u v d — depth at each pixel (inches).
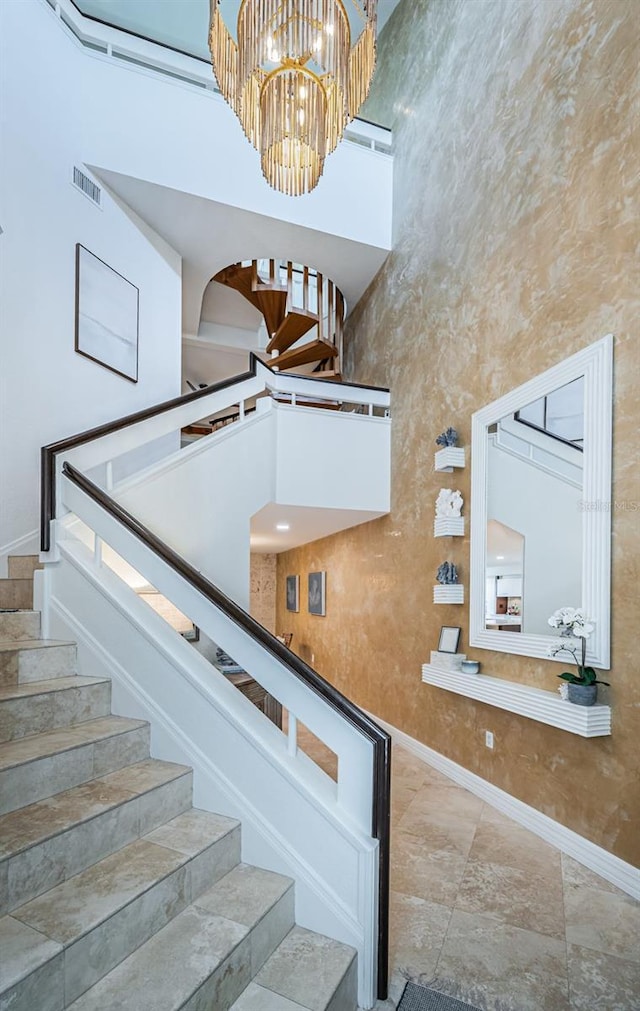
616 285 101.5
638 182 97.3
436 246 171.2
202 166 172.9
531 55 128.6
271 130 113.2
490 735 134.3
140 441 138.3
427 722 164.6
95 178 161.8
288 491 170.4
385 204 204.7
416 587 174.2
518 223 131.0
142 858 64.9
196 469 150.0
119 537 95.0
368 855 67.7
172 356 195.9
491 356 140.1
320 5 103.0
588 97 109.7
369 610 207.6
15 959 47.2
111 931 54.3
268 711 143.7
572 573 110.5
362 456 187.3
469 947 78.4
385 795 69.6
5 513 128.0
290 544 287.3
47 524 98.2
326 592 254.1
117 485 136.2
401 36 206.5
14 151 133.0
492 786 132.2
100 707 86.7
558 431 114.8
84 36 162.1
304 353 228.5
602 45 106.4
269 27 103.4
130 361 173.8
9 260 130.9
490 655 135.8
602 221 105.3
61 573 96.2
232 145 177.6
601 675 101.1
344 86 106.8
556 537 115.1
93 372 158.2
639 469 95.4
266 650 78.8
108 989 51.8
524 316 127.6
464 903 89.6
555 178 118.7
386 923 68.8
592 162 108.0
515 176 132.9
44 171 142.3
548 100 122.0
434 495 165.5
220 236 192.4
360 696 213.3
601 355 102.6
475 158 151.2
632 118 98.9
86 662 91.3
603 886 95.0
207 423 300.4
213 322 296.7
